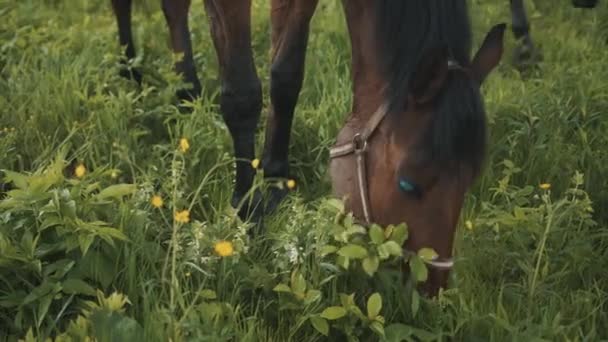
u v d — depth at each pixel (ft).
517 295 11.61
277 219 13.11
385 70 10.09
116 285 11.11
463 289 11.57
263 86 17.76
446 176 9.57
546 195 12.37
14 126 15.48
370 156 10.47
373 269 10.37
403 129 9.79
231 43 12.62
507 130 16.33
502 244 12.69
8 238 10.96
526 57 19.90
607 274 12.50
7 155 14.30
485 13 22.35
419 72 9.66
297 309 10.84
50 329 10.16
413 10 9.89
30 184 11.23
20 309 10.41
